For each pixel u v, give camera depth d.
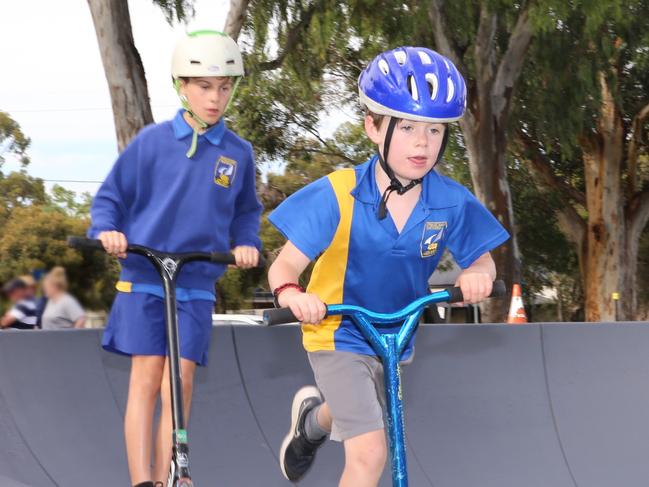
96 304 39.38
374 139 4.67
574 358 8.38
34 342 7.69
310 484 7.62
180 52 5.73
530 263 43.06
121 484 7.31
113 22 16.50
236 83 5.93
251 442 7.88
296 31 24.56
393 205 4.79
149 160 5.86
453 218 4.96
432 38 26.20
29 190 49.75
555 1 20.39
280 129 35.75
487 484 7.75
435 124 4.42
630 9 24.73
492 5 22.19
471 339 8.41
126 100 16.61
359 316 4.12
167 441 5.82
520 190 39.22
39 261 42.38
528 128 34.06
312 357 4.95
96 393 7.79
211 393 7.99
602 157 36.16
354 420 4.69
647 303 46.84
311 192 4.77
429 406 8.16
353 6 22.53
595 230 36.62
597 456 7.95
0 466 6.84
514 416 8.17
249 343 8.28
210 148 5.94
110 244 5.44
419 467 7.82
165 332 5.96
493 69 25.52
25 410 7.39
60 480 7.13
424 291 5.09
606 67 26.45
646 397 8.16
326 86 34.78
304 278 35.69
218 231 6.02
